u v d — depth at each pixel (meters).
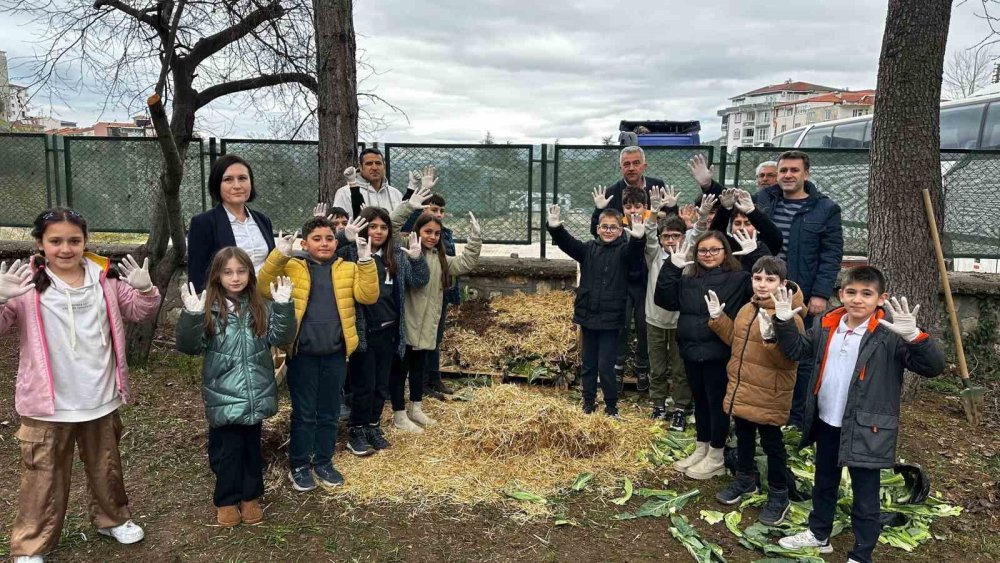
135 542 3.46
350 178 5.42
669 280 4.30
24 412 3.12
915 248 5.57
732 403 3.82
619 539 3.56
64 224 3.09
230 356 3.47
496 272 7.46
